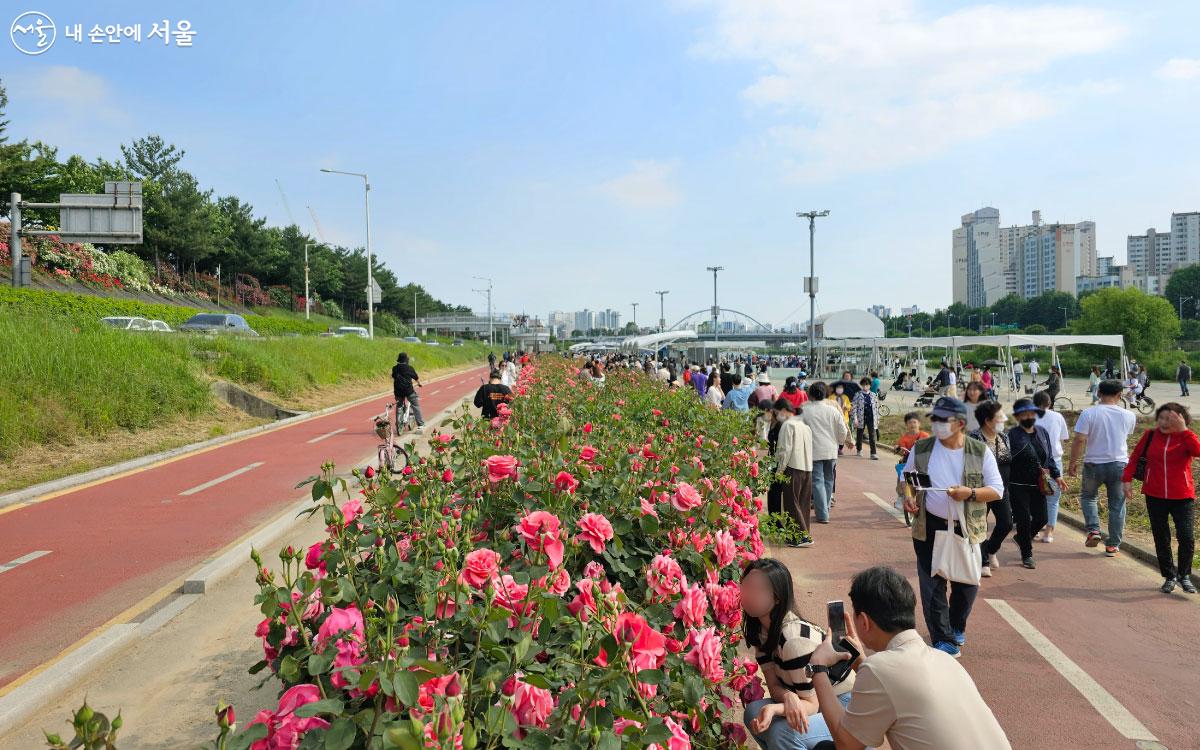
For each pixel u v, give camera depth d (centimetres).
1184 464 685
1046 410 911
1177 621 622
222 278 6769
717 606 315
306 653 232
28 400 1321
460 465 434
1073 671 525
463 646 254
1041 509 780
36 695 445
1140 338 6131
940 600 527
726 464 615
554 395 1229
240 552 736
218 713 179
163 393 1667
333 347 3194
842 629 318
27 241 3947
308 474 1198
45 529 855
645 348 6919
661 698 249
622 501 367
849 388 1608
